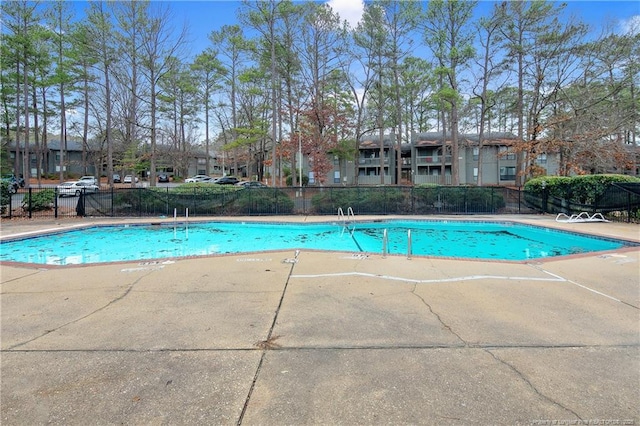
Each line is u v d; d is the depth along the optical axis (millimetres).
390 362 2811
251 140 24703
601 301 4336
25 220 14445
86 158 44125
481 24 22641
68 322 3686
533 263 6484
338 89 27312
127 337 3299
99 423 2078
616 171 23594
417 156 41094
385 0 24766
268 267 6176
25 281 5297
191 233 12883
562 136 21219
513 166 38656
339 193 16984
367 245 10758
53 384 2502
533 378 2564
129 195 16031
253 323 3637
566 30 20359
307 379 2564
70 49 26266
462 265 6336
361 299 4418
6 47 25156
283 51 24062
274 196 16797
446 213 16906
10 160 40906
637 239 9148
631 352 2975
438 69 21953
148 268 6113
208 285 5066
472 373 2639
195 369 2709
